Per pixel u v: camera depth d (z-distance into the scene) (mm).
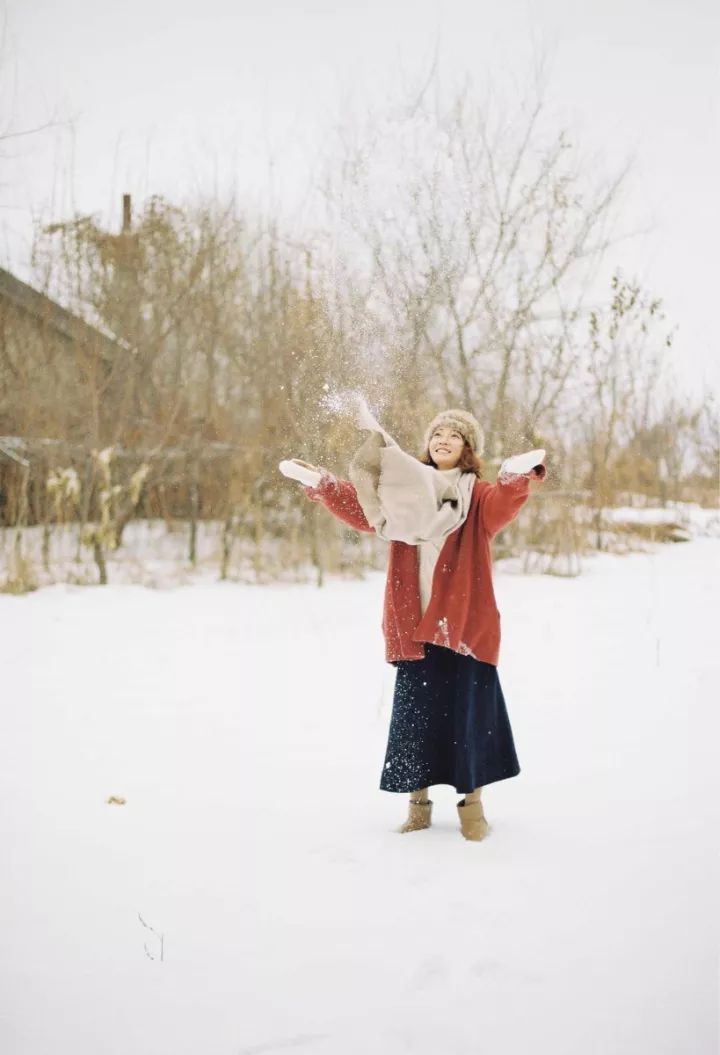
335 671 6363
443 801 3826
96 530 10633
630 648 6953
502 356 11734
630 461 16172
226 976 2434
